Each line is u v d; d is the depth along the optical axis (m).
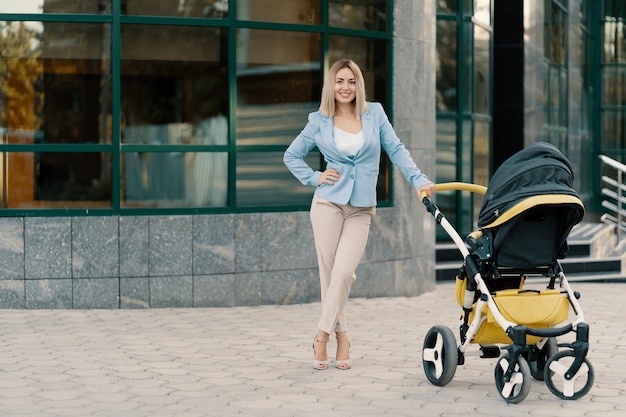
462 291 7.24
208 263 10.84
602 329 10.02
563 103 22.67
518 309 6.90
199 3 10.96
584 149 25.69
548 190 6.78
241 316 10.32
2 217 10.55
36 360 8.05
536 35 18.48
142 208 10.77
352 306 11.30
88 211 10.66
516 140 17.23
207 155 11.01
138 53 10.78
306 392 7.02
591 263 15.36
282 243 11.18
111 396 6.86
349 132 7.77
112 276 10.62
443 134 15.73
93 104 10.71
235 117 11.08
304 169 7.87
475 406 6.67
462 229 15.84
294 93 11.43
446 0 15.74
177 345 8.73
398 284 12.16
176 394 6.93
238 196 11.11
